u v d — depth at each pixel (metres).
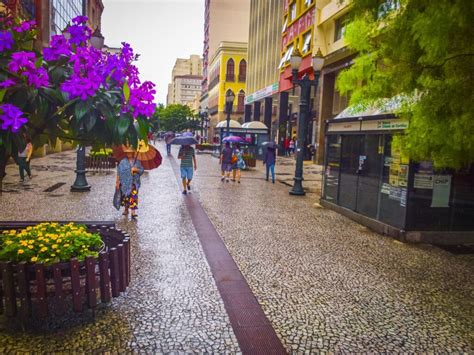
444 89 4.91
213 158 31.42
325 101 28.55
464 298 5.14
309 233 8.31
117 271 4.11
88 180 15.16
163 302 4.66
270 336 3.98
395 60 5.54
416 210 7.86
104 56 3.18
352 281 5.61
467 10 4.12
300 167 13.73
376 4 5.49
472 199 8.03
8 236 4.21
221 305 4.64
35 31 3.15
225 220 9.20
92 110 2.94
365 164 9.41
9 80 2.61
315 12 27.86
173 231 8.00
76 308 3.73
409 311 4.70
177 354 3.58
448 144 5.11
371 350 3.80
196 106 122.75
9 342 3.64
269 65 43.19
